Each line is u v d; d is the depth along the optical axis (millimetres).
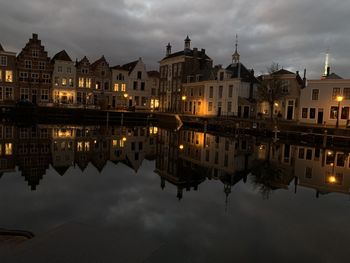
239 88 53312
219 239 8891
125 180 16219
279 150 28891
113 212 10953
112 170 18672
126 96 68625
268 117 50031
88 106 61250
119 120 56938
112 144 30344
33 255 3705
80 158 21953
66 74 64250
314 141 32844
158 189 14664
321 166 21797
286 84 48000
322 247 8516
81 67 66188
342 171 20109
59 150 24766
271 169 20594
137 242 4152
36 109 50469
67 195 12859
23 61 59406
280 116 48375
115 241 4133
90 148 26969
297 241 8898
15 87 58906
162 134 40719
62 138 31484
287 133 35844
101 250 3885
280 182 16859
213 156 25750
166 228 9625
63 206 11352
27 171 17078
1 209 10766
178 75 69062
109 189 14219
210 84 59031
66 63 64000
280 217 11031
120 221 10086
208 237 9023
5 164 18641
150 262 3693
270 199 13469
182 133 42344
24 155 21812
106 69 69875
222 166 21531
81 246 3961
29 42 59844
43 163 19469
